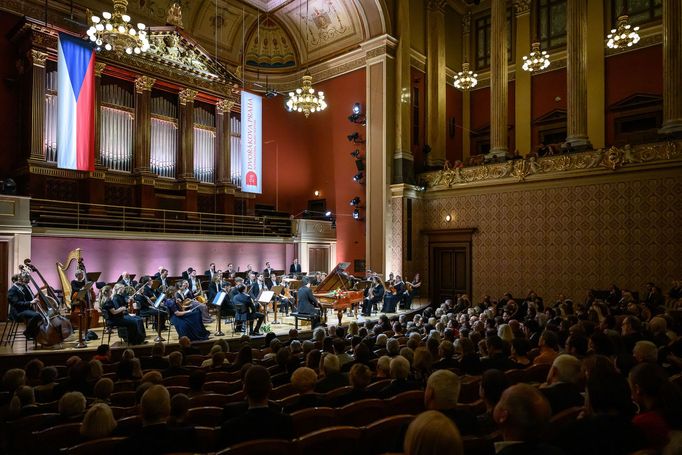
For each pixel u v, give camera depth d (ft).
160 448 10.23
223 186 72.64
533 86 75.87
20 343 35.14
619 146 53.98
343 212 76.74
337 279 48.14
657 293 43.75
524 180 60.18
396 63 71.41
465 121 83.05
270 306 54.03
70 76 55.01
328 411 12.92
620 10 67.15
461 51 84.28
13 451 13.76
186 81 68.74
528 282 59.41
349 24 75.15
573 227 56.13
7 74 56.34
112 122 62.03
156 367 24.29
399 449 9.39
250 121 74.18
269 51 84.64
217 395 16.25
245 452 9.39
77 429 12.63
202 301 47.16
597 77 68.13
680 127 50.21
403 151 69.97
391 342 21.15
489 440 9.87
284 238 71.31
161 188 67.15
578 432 8.61
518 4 77.25
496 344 20.48
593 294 48.06
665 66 51.60
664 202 49.93
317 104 58.29
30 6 57.36
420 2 76.38
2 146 55.72
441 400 10.43
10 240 45.06
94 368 18.79
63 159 54.08
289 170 83.61
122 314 35.53
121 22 39.01
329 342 23.65
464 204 66.54
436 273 69.82
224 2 75.36
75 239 51.01
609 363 9.38
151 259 57.47
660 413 8.89
